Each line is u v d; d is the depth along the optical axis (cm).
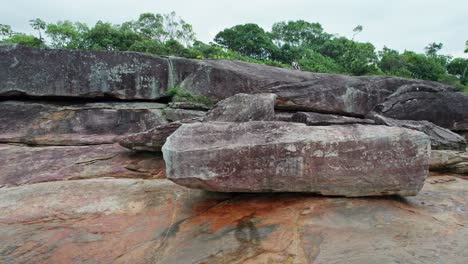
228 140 373
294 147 365
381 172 370
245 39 2734
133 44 1689
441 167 540
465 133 835
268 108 550
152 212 375
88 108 682
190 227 338
